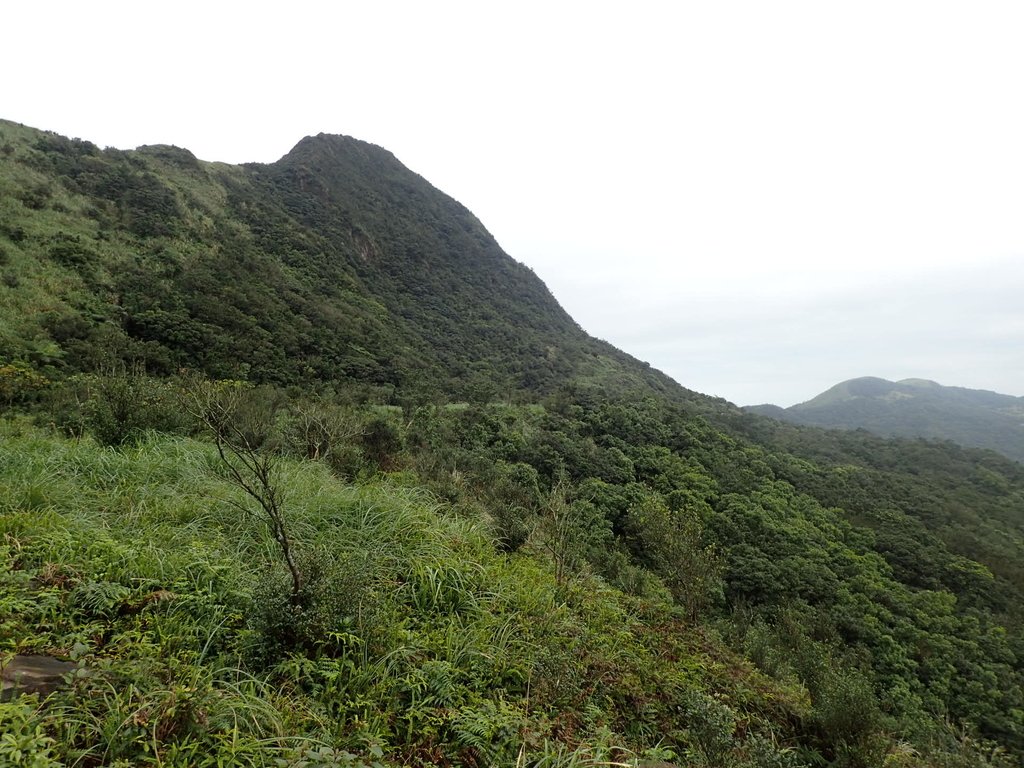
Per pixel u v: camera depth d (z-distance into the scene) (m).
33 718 1.70
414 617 3.67
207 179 56.72
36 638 2.34
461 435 22.42
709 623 7.36
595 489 20.38
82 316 23.45
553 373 59.22
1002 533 31.55
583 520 14.66
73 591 2.80
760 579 18.47
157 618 2.79
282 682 2.62
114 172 41.53
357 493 5.42
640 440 29.23
